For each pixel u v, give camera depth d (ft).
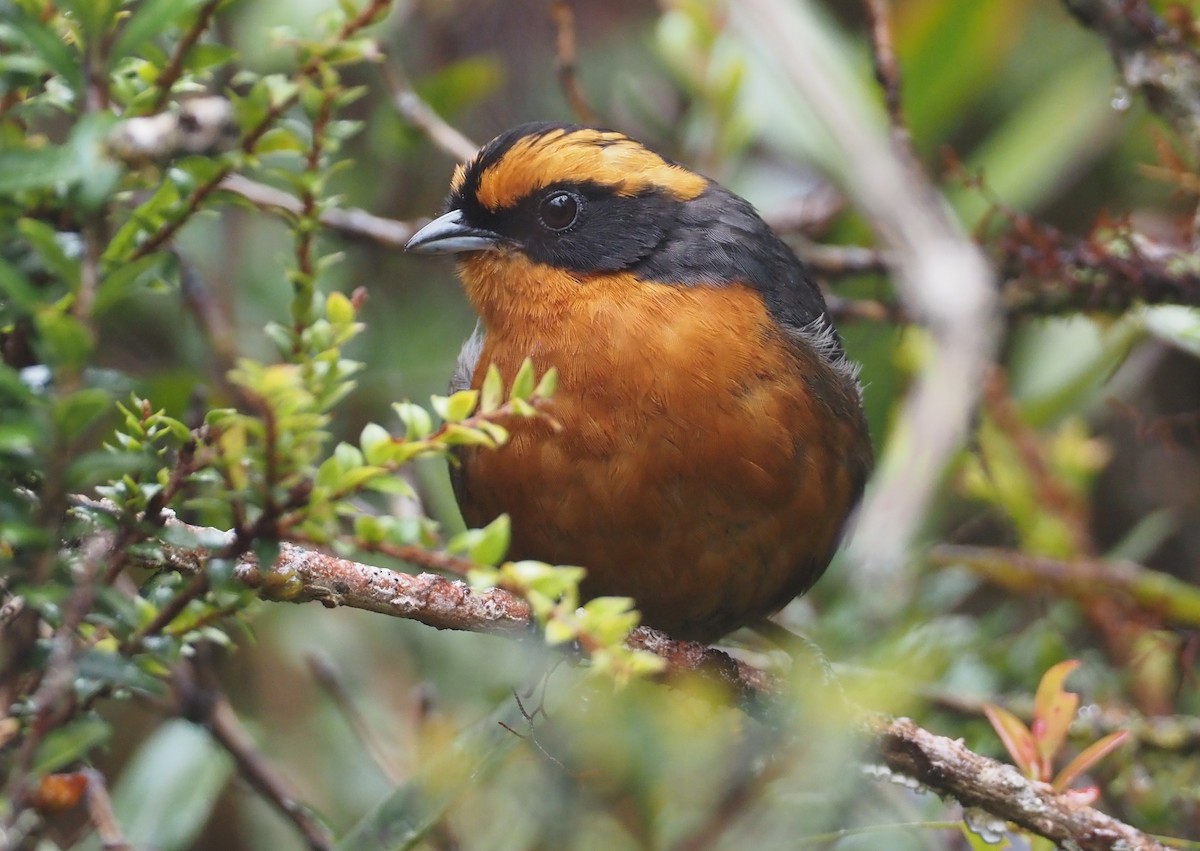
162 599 19.33
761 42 41.86
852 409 33.17
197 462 18.16
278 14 38.55
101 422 31.37
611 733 30.58
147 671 19.40
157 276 18.53
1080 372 42.24
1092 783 34.88
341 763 38.09
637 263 32.53
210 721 31.04
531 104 48.44
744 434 30.42
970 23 44.98
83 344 15.76
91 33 16.84
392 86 40.09
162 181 18.47
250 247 43.86
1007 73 49.42
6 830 16.12
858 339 44.65
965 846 32.76
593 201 32.78
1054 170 45.27
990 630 38.42
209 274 42.29
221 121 18.03
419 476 39.50
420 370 43.55
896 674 31.40
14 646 17.15
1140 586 36.60
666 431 30.32
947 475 38.42
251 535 17.80
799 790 27.68
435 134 39.96
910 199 33.37
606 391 30.55
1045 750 26.94
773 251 34.14
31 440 15.97
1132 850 26.16
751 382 30.71
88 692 18.22
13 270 16.05
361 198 46.73
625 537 30.96
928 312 30.76
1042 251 36.70
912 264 31.35
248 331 42.88
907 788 33.30
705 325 31.12
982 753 34.27
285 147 18.81
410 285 45.37
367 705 38.50
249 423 17.17
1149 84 33.99
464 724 35.99
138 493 18.38
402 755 36.86
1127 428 47.14
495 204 33.06
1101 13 34.37
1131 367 46.14
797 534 31.81
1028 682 37.35
